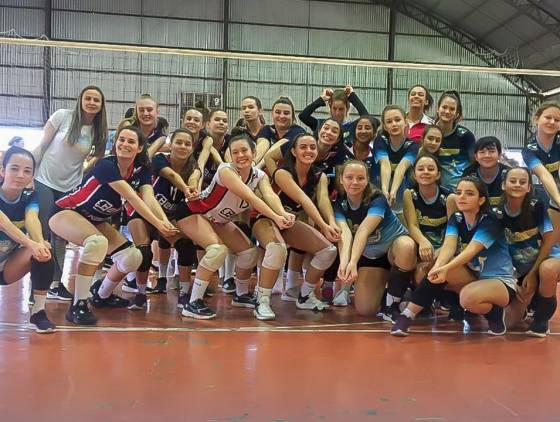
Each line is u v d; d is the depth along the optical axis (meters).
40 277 3.02
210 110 5.23
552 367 2.62
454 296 3.70
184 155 3.86
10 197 3.11
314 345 2.95
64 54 15.15
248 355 2.71
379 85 16.58
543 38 15.49
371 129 4.35
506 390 2.28
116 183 3.30
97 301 3.79
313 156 3.64
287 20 16.34
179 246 3.79
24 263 3.12
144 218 3.52
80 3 15.30
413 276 3.65
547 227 3.24
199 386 2.24
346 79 16.45
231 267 4.70
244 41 16.16
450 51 17.11
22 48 14.92
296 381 2.33
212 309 3.89
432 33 17.02
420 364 2.63
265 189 3.60
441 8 16.31
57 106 15.15
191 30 15.89
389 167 4.14
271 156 4.00
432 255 3.44
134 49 6.08
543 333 3.25
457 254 3.37
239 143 3.42
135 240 3.75
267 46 16.27
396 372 2.49
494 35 16.58
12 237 2.99
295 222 3.86
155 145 4.32
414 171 3.58
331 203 3.79
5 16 14.98
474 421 1.95
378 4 16.69
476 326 3.53
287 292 4.37
